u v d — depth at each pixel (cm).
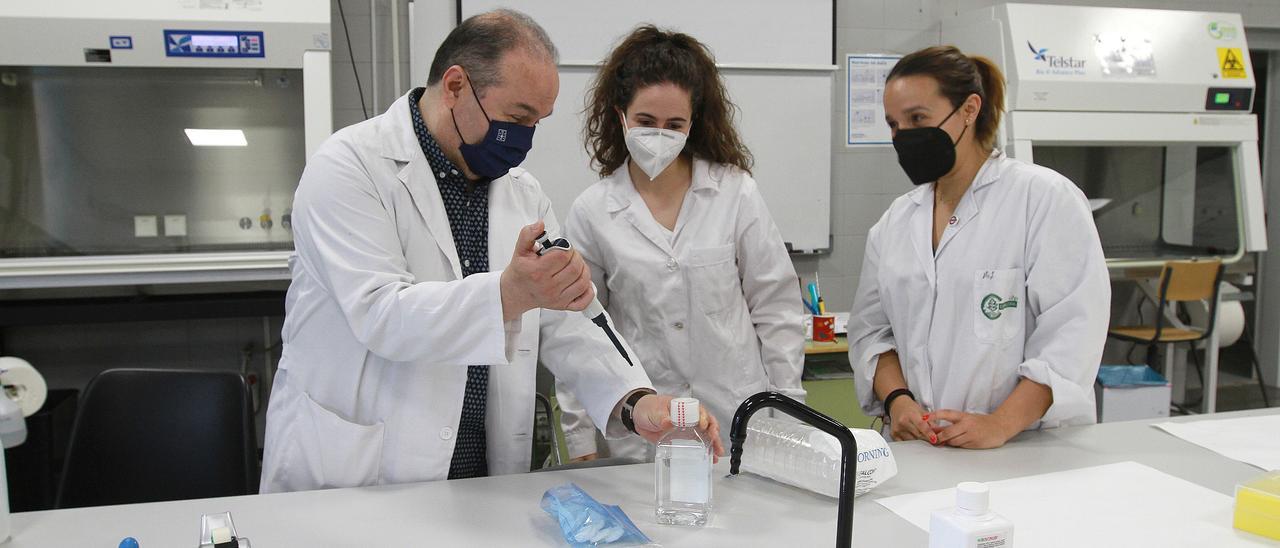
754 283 179
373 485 127
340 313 127
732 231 174
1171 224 368
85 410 158
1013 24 334
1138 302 389
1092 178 356
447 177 136
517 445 143
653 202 176
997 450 141
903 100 151
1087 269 145
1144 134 346
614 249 173
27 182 292
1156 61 346
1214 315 358
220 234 308
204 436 159
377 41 339
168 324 341
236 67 280
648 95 156
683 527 110
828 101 369
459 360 116
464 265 139
